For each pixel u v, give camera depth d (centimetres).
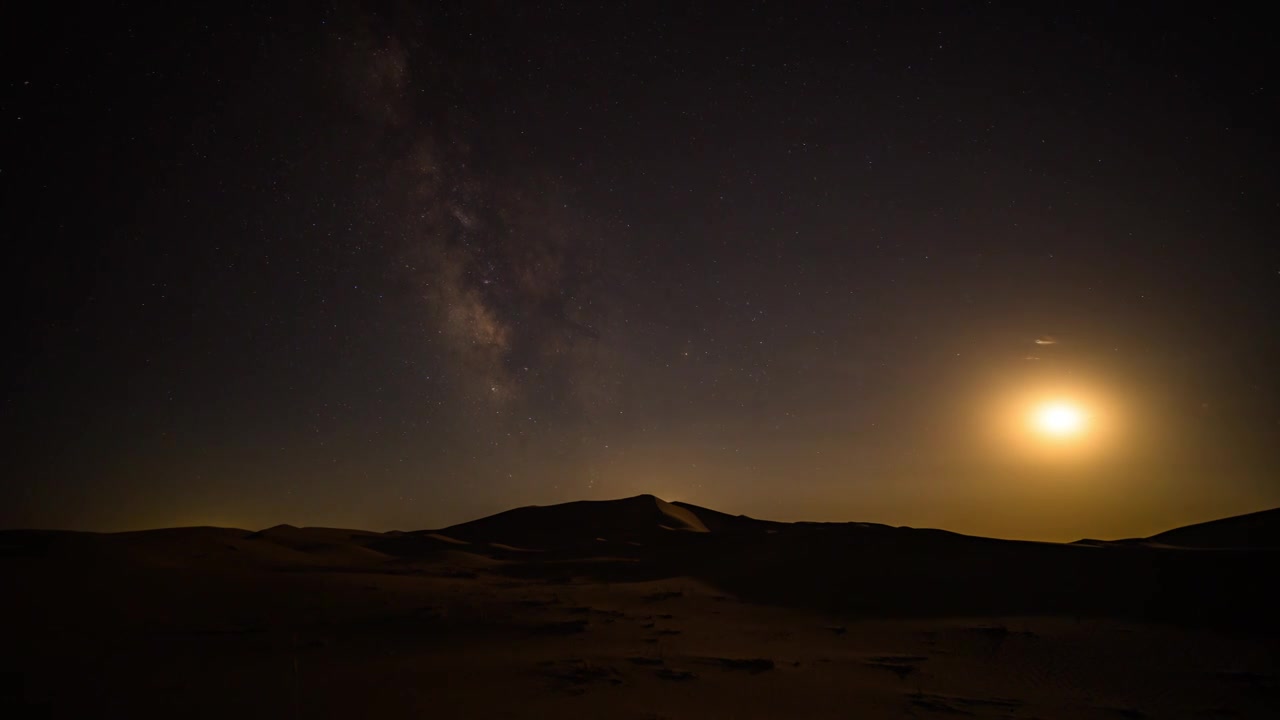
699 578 3434
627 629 2134
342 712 1229
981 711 1316
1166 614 2288
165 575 2909
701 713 1255
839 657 1781
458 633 2038
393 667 1595
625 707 1280
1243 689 1501
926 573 3038
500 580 3550
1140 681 1567
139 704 1272
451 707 1266
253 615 2289
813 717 1252
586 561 4300
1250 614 2212
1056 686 1525
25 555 3097
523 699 1325
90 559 3112
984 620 2319
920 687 1495
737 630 2175
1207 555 2833
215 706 1262
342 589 2850
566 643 1900
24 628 1989
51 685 1404
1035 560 3067
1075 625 2180
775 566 3456
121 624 2103
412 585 3106
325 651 1784
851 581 3019
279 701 1298
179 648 1794
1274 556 2684
